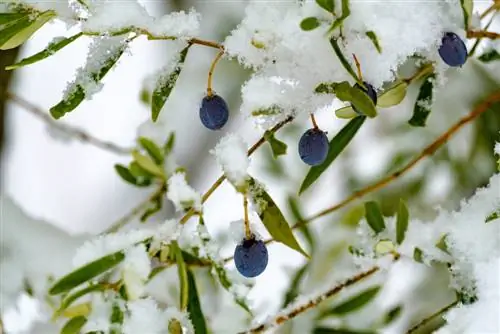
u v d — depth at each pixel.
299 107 0.62
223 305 0.74
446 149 0.85
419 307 0.82
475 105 0.84
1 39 0.61
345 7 0.59
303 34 0.61
